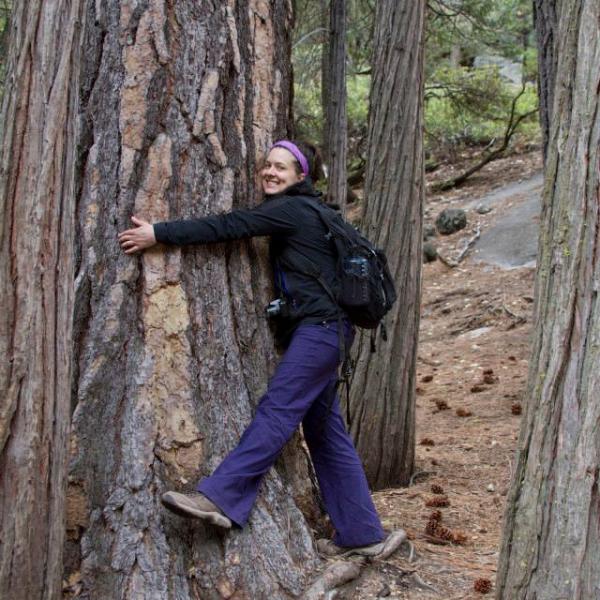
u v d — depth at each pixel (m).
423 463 6.66
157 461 3.08
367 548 3.48
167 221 3.24
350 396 6.22
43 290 2.42
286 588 3.11
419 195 6.22
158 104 3.27
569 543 2.51
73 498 3.01
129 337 3.16
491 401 8.60
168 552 2.99
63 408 2.51
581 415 2.51
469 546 4.39
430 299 13.46
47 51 2.38
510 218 16.27
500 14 17.69
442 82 19.30
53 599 2.56
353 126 21.47
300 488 3.50
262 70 3.60
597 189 2.52
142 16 3.27
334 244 3.29
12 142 2.38
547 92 5.97
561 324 2.57
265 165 3.55
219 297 3.33
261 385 3.39
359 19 13.48
